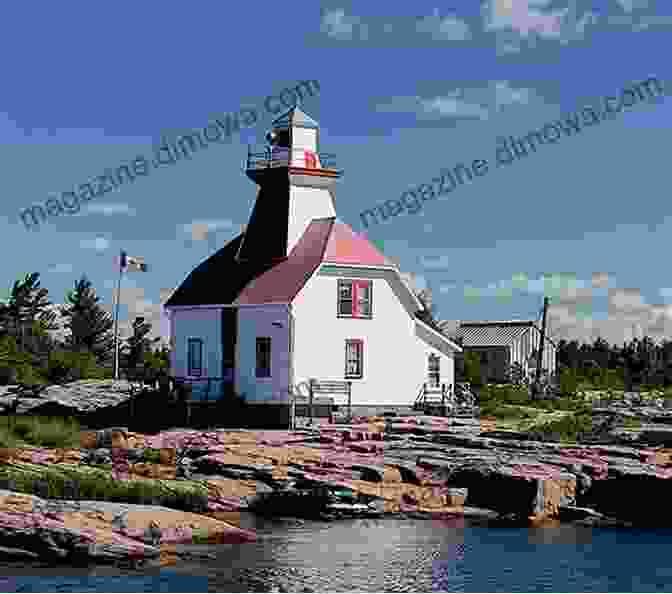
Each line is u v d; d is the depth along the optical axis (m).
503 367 133.38
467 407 69.62
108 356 113.38
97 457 46.59
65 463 44.91
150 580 31.52
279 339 64.44
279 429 62.16
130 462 47.00
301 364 64.19
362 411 66.38
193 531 36.50
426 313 81.25
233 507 42.94
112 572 32.22
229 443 53.00
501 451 50.50
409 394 68.31
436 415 67.56
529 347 135.25
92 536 33.47
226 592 30.69
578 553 37.19
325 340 65.12
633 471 45.22
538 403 81.62
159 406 67.19
